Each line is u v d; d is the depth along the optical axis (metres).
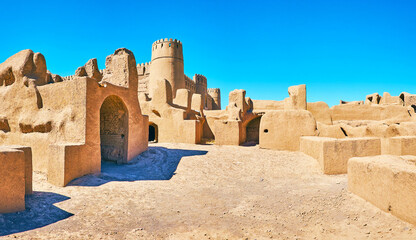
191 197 6.24
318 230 4.14
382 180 4.36
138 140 10.82
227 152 11.60
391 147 8.70
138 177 8.12
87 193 6.06
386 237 3.61
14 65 9.40
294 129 11.81
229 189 6.95
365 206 4.64
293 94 17.47
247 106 19.14
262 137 12.41
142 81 33.78
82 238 3.92
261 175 8.45
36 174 8.09
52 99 8.56
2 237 3.72
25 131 8.95
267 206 5.42
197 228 4.43
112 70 10.86
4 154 4.46
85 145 7.50
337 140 8.27
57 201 5.46
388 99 21.11
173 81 31.12
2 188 4.41
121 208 5.34
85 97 7.66
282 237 4.02
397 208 3.99
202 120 19.55
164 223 4.65
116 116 10.35
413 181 3.70
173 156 10.80
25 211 4.72
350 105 18.56
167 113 15.75
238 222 4.66
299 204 5.32
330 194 5.60
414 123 10.45
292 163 9.72
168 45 31.33
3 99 9.68
